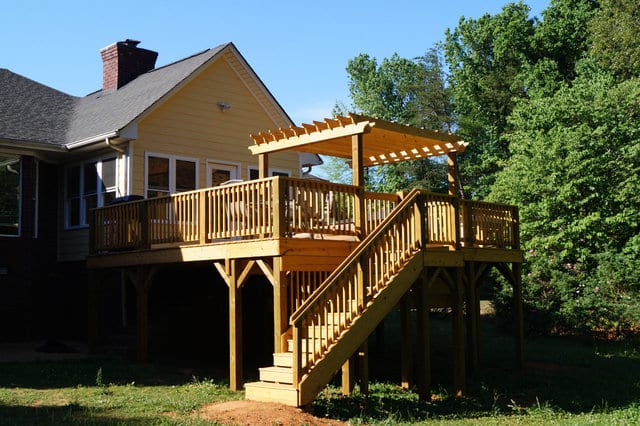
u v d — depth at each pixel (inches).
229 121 748.0
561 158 905.5
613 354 676.7
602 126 907.4
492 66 1692.9
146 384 448.8
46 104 791.7
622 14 1284.4
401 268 427.8
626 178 878.4
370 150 582.9
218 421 326.6
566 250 848.9
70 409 354.0
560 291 815.7
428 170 1665.8
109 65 824.3
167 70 764.0
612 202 868.0
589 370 576.4
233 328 440.5
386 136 516.1
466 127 1658.5
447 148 560.7
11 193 681.0
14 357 554.3
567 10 1515.7
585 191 886.4
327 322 375.6
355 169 472.7
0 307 664.4
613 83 1161.4
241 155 756.0
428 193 462.3
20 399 385.4
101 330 665.6
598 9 1425.9
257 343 654.5
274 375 377.4
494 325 948.0
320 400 397.4
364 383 424.8
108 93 807.1
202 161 717.3
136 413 349.1
